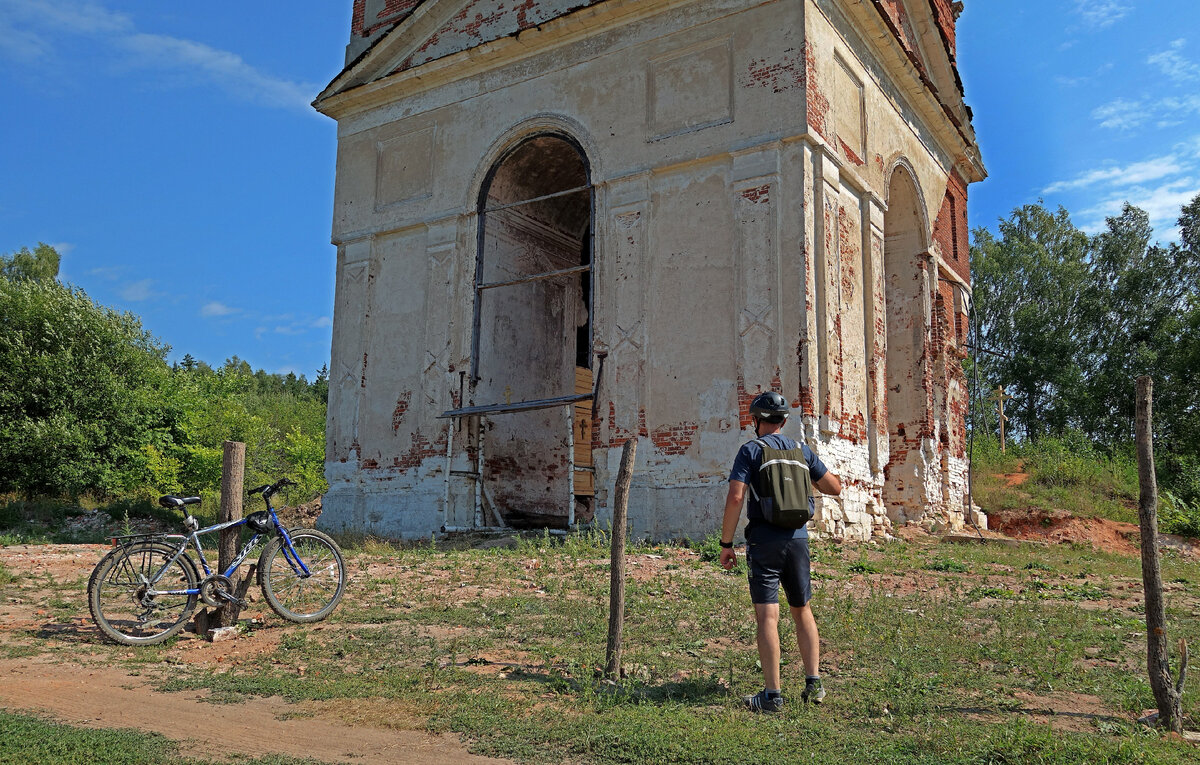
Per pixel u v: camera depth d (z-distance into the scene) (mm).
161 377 28984
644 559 11367
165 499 7438
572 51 16109
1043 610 8844
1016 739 4457
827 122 14297
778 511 5348
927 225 18750
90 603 7086
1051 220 45812
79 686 5883
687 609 8438
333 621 8039
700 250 14188
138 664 6570
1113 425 40219
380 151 18516
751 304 13539
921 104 18734
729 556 5461
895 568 11312
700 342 13914
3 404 22641
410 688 5773
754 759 4309
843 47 15305
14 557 12117
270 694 5715
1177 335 36844
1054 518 19156
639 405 14195
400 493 16781
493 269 17266
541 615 8211
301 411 48719
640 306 14469
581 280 19766
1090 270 44344
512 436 17484
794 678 6055
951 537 15578
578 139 15703
